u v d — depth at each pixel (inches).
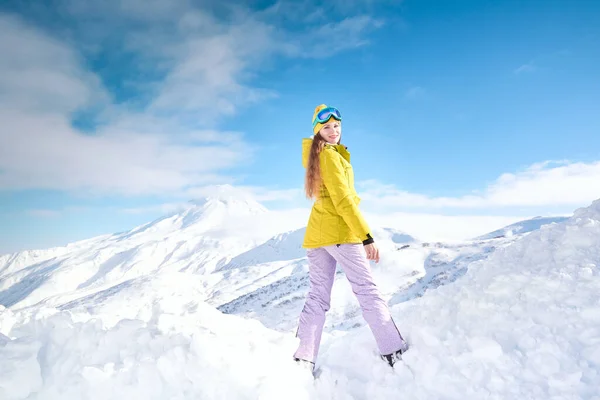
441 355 94.9
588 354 84.2
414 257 3634.4
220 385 81.7
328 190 104.2
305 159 120.4
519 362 87.0
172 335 93.7
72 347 84.9
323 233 107.9
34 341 85.3
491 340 91.6
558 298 99.4
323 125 113.0
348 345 118.7
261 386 84.0
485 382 85.1
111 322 133.9
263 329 134.2
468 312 106.0
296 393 89.5
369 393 96.3
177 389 79.0
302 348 104.1
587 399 76.0
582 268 107.0
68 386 73.4
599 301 93.8
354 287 106.7
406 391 91.4
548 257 121.8
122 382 77.1
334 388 100.0
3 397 70.1
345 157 114.6
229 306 3858.3
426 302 127.0
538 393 79.4
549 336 90.4
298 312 2876.5
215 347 89.6
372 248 98.9
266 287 4249.5
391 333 101.5
